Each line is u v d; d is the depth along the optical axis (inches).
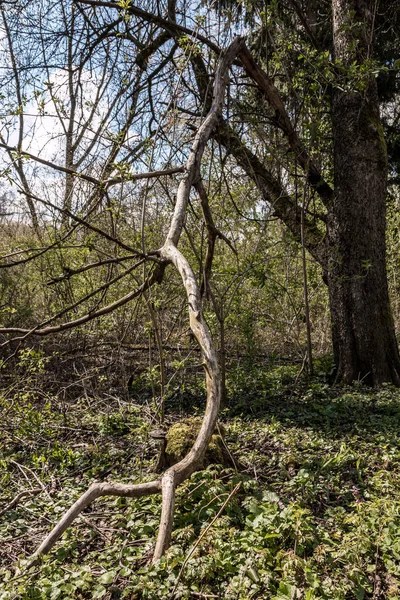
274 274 339.6
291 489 185.6
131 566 147.1
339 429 255.4
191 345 346.6
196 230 325.4
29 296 383.2
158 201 315.3
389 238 503.2
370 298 329.1
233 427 251.8
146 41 323.9
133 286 339.0
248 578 133.0
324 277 359.6
